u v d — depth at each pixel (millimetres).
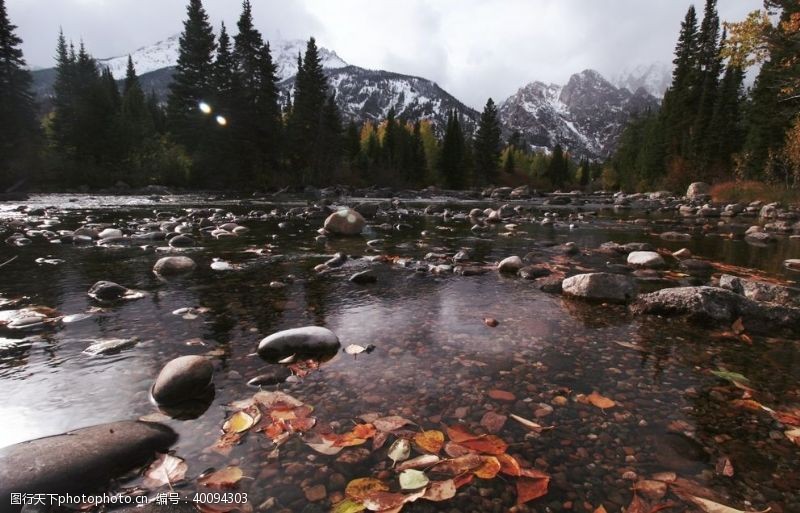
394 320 4309
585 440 2242
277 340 3338
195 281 5906
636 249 9414
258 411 2475
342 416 2434
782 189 27828
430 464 2002
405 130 76688
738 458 2117
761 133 35188
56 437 2041
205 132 39688
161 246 8836
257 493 1808
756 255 9352
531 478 1926
